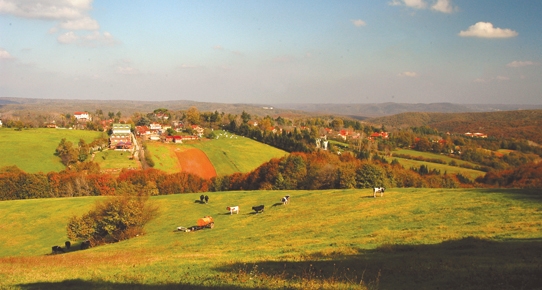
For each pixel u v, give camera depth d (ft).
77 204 236.84
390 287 56.80
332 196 189.98
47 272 83.56
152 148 590.14
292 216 156.25
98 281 71.51
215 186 396.37
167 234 157.28
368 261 74.43
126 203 172.76
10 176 326.65
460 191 167.43
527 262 63.10
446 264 66.33
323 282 60.80
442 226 107.76
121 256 109.29
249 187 381.81
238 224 156.46
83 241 176.55
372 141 620.90
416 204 147.02
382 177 269.85
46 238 189.16
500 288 51.65
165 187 380.17
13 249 176.35
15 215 219.41
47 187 335.67
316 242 104.78
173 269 78.54
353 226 123.75
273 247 103.50
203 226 158.20
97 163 481.87
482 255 71.97
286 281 63.21
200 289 61.52
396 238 97.86
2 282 74.59
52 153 509.76
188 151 590.14
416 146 566.77
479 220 111.14
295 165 330.95
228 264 79.71
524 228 93.45
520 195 141.90
